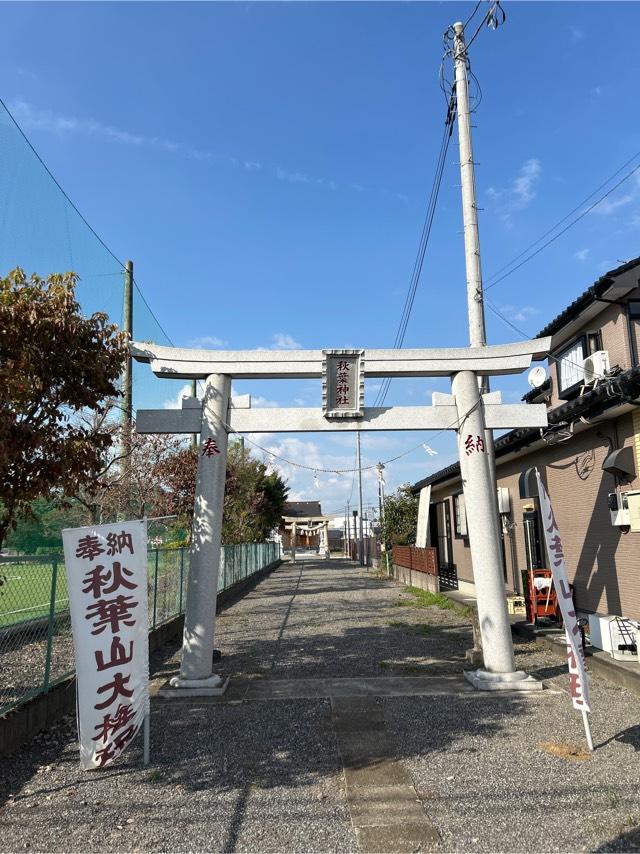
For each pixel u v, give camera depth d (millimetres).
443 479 18891
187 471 13711
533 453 12570
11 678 6176
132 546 5500
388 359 8359
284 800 4453
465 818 4137
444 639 10953
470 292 9633
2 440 4762
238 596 19688
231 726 6160
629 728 5844
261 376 8477
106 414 8945
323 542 67562
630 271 9578
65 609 7172
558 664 8633
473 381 8398
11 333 5246
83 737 5016
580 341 11273
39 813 4316
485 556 7918
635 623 8102
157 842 3914
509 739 5633
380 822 4109
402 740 5676
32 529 8930
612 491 9109
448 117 10945
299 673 8461
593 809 4195
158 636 10797
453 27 10383
